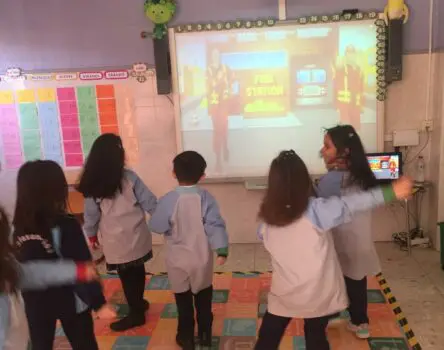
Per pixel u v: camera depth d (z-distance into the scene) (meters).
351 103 3.78
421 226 4.00
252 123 3.89
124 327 2.75
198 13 3.77
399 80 3.71
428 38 3.68
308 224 1.87
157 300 3.13
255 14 3.75
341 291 1.96
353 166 2.20
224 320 2.83
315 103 3.81
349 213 1.87
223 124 3.91
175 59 3.82
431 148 3.82
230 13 3.76
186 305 2.42
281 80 3.80
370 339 2.56
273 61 3.78
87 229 2.57
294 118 3.85
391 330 2.64
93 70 3.94
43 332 1.78
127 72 3.92
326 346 1.99
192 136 3.95
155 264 3.81
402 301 3.00
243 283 3.35
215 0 3.75
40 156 4.12
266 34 3.74
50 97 4.01
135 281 2.72
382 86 3.71
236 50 3.78
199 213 2.34
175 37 3.79
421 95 3.76
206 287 2.43
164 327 2.78
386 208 4.01
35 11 3.88
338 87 3.77
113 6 3.82
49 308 1.77
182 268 2.35
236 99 3.86
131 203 2.54
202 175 2.39
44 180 1.72
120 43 3.88
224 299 3.11
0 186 4.18
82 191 2.47
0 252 1.40
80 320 1.87
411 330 2.64
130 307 2.76
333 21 3.68
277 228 1.92
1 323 1.39
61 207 1.79
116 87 3.96
